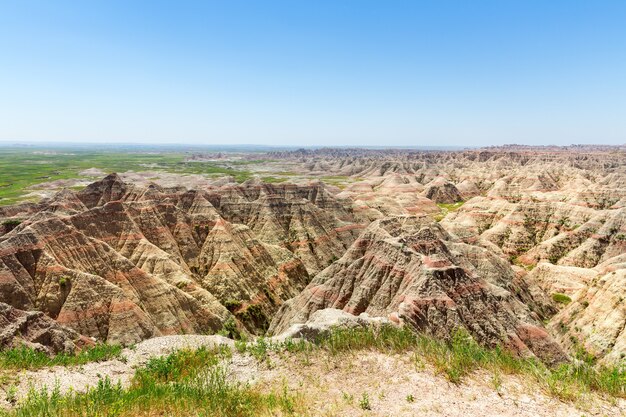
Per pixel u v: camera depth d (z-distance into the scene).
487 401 14.76
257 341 24.20
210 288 72.62
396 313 37.59
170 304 58.81
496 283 65.31
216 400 15.84
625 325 49.31
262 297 76.31
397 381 17.03
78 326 48.84
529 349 39.31
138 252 71.31
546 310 69.12
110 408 14.97
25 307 49.28
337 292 52.34
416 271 44.00
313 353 21.11
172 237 81.75
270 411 14.98
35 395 16.14
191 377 19.59
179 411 15.18
